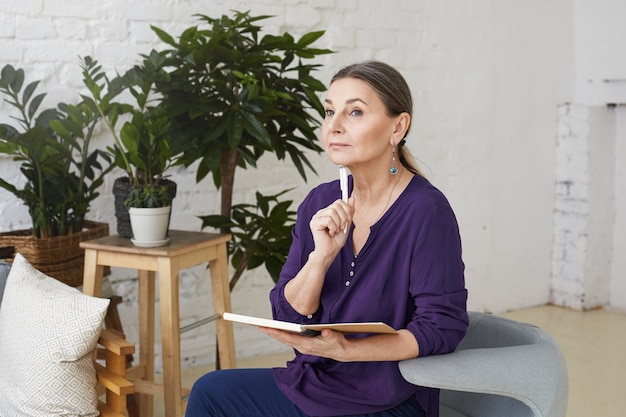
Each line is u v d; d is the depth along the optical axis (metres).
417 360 1.58
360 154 1.73
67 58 3.07
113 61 3.17
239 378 1.83
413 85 4.02
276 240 2.82
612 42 4.39
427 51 4.04
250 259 2.82
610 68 4.42
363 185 1.80
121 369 2.09
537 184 4.55
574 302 4.58
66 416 2.00
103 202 3.18
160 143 2.44
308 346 1.57
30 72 3.01
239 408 1.79
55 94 3.06
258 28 2.76
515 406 1.77
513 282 4.52
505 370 1.57
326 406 1.72
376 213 1.79
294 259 1.90
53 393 1.99
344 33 3.76
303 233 1.90
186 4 3.31
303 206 1.94
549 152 4.57
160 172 2.54
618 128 4.55
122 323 3.31
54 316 2.03
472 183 4.29
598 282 4.60
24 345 2.04
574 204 4.55
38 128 2.55
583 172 4.49
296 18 3.60
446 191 4.20
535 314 4.47
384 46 3.90
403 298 1.71
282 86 2.80
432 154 4.13
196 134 2.62
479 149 4.29
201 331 3.53
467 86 4.20
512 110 4.39
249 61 2.67
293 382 1.78
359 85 1.73
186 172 3.38
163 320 2.40
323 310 1.81
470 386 1.54
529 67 4.42
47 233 2.66
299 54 2.78
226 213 2.86
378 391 1.71
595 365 3.64
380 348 1.58
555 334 4.11
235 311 3.62
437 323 1.62
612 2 4.38
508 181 4.43
